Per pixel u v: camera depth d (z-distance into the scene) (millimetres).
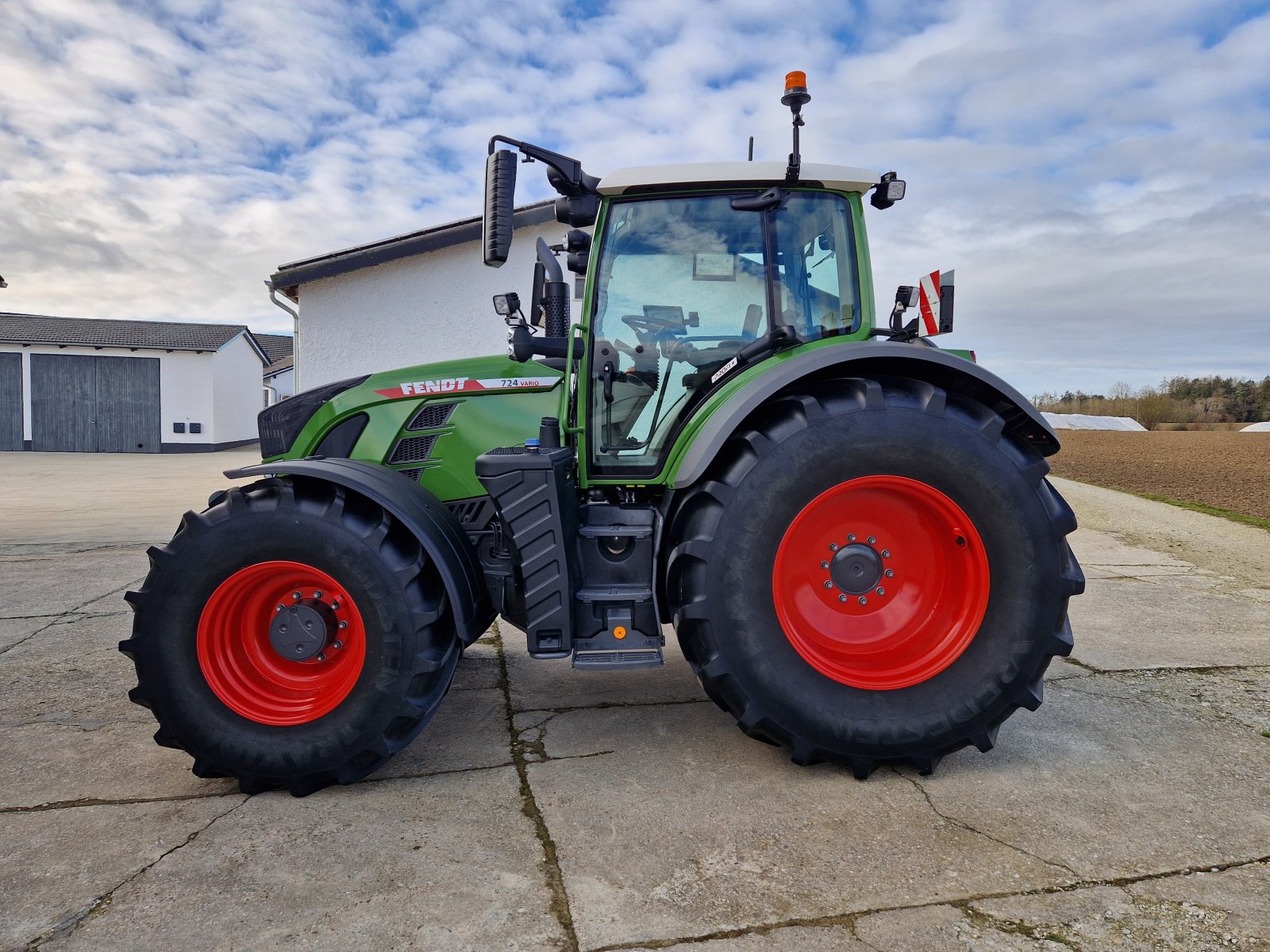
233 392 24312
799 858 2006
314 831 2176
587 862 1992
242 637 2516
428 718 2496
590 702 3232
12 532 7500
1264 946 1652
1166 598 4949
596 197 2934
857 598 2596
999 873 1929
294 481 2494
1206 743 2740
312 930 1726
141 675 2398
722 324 2900
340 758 2365
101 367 21688
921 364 2521
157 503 9711
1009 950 1648
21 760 2664
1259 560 6129
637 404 2912
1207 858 1993
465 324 10531
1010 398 2514
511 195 2555
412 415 3176
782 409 2520
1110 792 2369
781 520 2426
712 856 2018
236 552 2393
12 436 21547
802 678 2416
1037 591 2426
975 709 2418
